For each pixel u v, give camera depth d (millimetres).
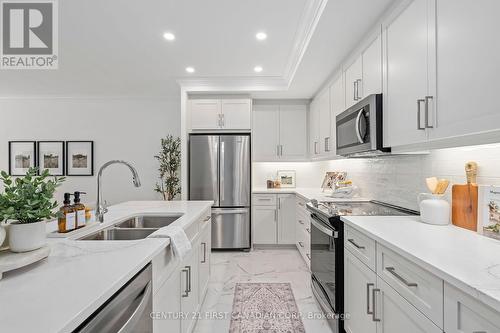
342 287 1837
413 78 1449
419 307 1020
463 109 1091
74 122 4590
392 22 1684
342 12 1809
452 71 1151
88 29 2361
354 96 2291
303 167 4492
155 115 4605
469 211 1419
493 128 951
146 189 4582
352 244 1675
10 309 641
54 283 791
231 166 3816
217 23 2252
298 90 3684
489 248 1104
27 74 3496
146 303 1024
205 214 2420
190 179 3828
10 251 934
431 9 1289
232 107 3916
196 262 2006
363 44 2139
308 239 2980
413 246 1131
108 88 4129
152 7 2023
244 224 3809
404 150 1637
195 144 3820
